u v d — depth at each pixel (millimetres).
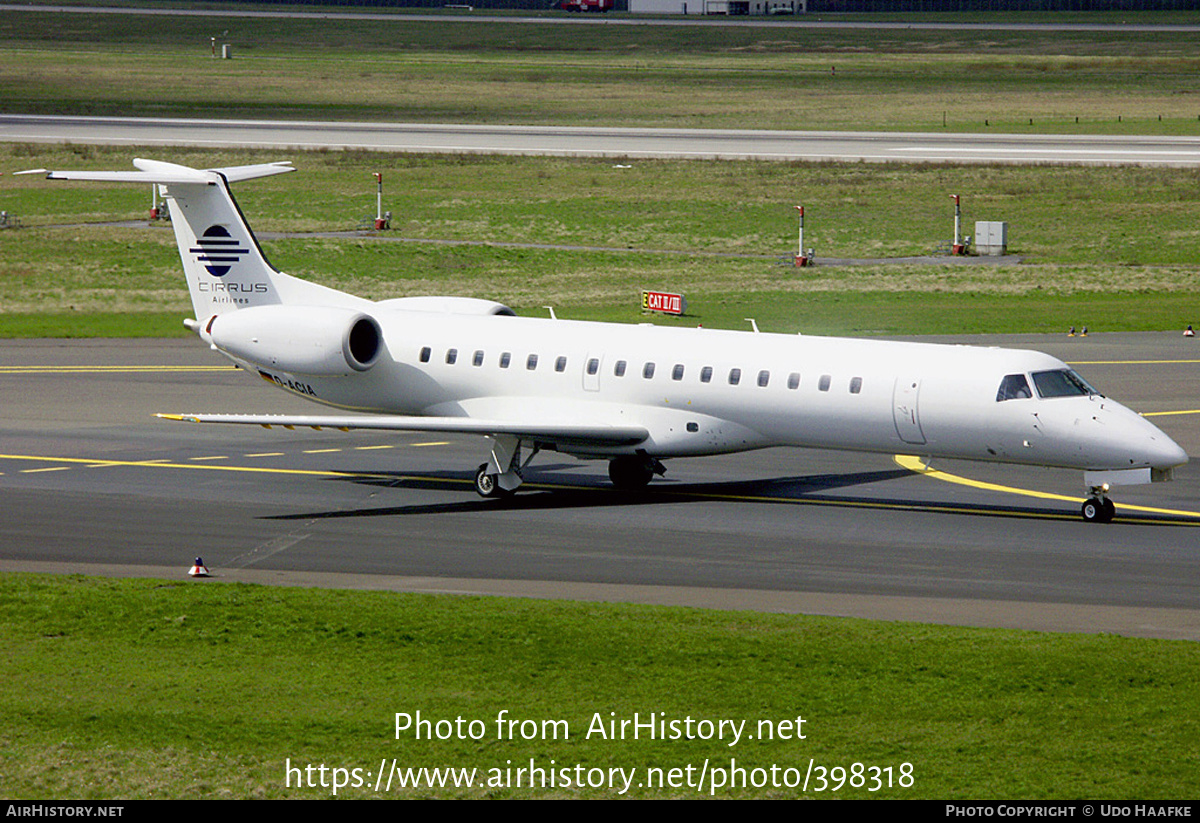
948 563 76750
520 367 98562
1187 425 119750
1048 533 84250
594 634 60625
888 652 57844
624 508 92188
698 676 55219
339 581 73312
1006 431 85562
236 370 149750
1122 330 173875
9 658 58375
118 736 49375
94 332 175625
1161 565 76000
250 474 103062
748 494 96875
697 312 190875
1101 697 52438
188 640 60719
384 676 55781
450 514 90250
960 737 48875
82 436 116750
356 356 101938
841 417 89312
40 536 83375
